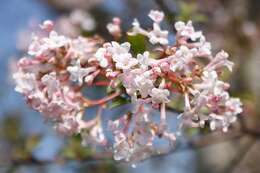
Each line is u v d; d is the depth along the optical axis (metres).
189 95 0.34
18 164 0.51
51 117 0.35
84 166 0.63
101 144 0.36
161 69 0.32
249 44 0.68
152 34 0.34
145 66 0.32
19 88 0.35
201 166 0.70
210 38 0.73
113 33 0.37
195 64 0.34
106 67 0.33
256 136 0.49
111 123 0.34
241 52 0.67
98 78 0.37
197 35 0.34
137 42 0.35
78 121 0.35
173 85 0.34
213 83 0.33
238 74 0.67
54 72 0.35
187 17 0.44
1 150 0.68
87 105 0.36
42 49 0.35
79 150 0.50
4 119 0.72
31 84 0.35
